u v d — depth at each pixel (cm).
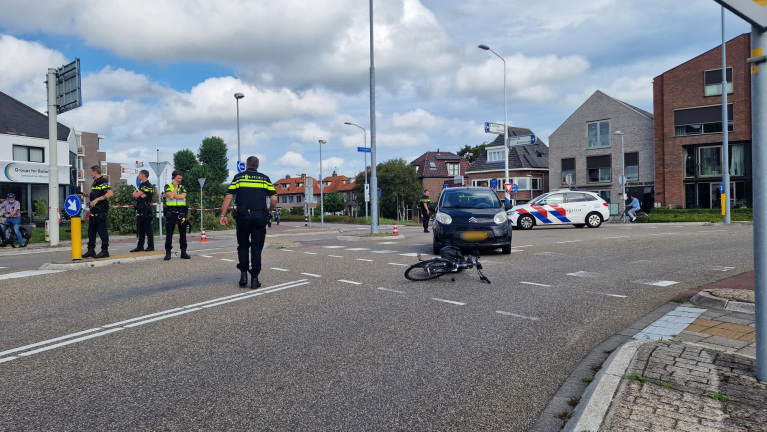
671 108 3562
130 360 415
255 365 403
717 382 329
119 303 634
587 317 555
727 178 2311
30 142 3391
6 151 3269
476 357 423
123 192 2480
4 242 1563
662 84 3619
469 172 5419
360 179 7400
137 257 1059
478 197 1182
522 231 1959
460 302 635
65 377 376
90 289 732
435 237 1098
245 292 700
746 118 3269
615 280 777
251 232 739
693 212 2930
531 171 5019
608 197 4066
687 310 562
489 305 617
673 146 3553
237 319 550
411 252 1206
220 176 8425
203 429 292
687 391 316
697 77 3453
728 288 659
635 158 3928
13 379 373
